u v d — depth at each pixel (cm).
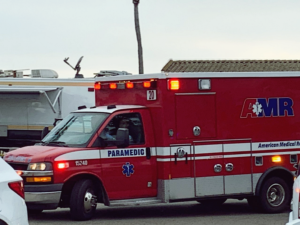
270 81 1164
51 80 1988
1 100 2002
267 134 1158
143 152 1071
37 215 1102
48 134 1108
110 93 1187
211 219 1082
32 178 988
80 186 1012
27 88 1961
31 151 1030
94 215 1111
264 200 1150
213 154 1110
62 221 1021
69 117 1116
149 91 1095
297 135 1184
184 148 1086
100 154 1030
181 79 1088
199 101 1102
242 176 1134
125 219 1065
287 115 1177
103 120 1058
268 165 1156
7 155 1050
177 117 1083
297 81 1187
